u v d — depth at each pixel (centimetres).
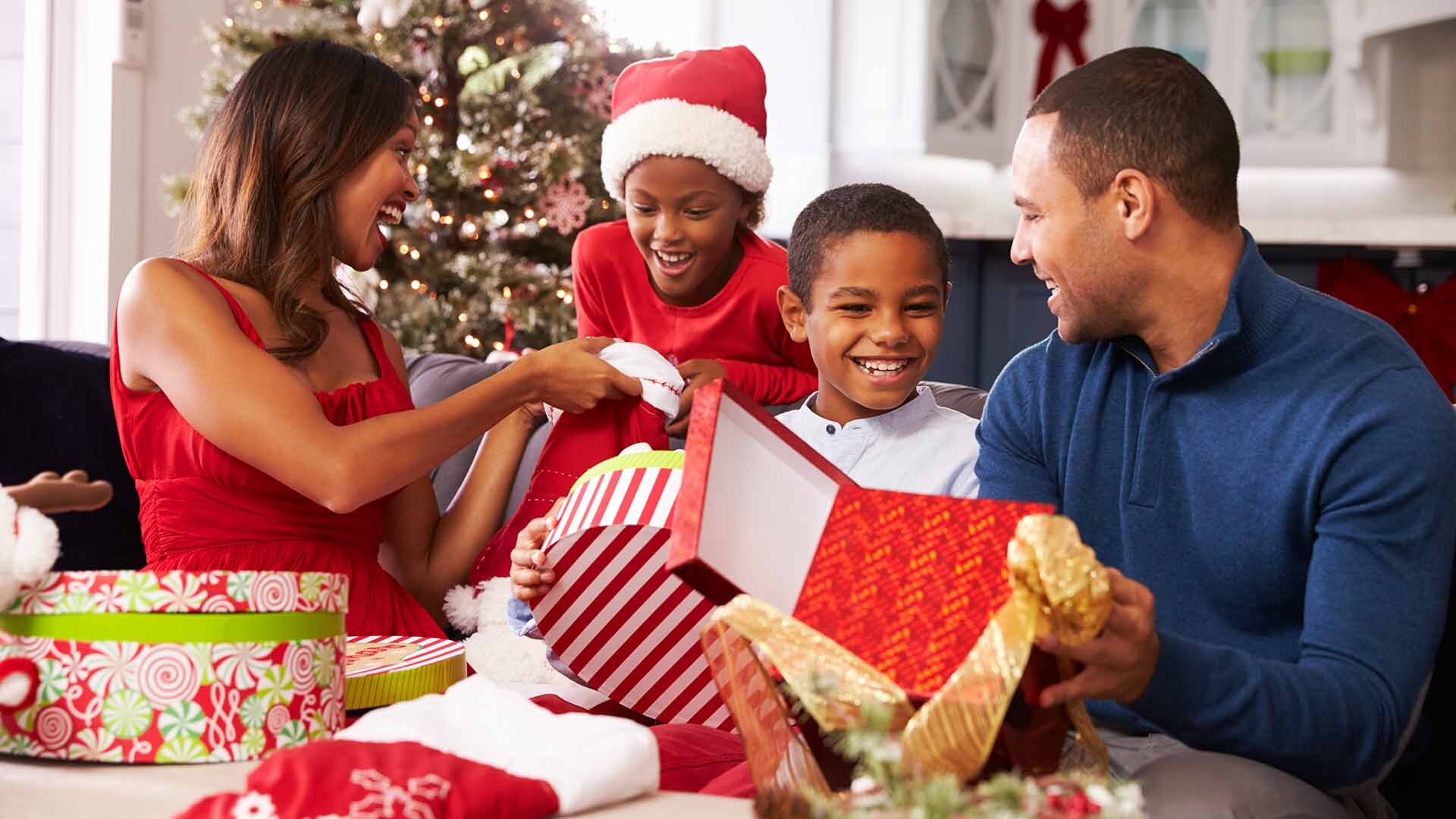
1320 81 503
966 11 525
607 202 363
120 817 77
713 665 76
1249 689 92
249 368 145
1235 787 92
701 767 110
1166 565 117
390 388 165
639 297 222
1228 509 113
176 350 147
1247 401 113
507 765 78
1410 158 512
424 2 344
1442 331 424
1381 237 432
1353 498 105
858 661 70
